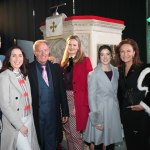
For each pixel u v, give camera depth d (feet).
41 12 24.11
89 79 9.57
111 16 24.45
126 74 9.08
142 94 8.50
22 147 8.31
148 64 8.66
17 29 24.76
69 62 10.45
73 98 10.29
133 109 8.63
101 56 9.48
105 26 13.35
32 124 9.01
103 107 9.46
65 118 10.02
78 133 10.49
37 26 24.12
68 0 24.14
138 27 23.31
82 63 10.27
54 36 13.82
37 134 9.33
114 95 9.53
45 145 9.55
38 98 9.27
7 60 8.64
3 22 25.20
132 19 23.54
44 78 9.53
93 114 9.36
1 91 8.26
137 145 8.77
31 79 9.21
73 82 10.24
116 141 9.58
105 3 24.56
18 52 8.55
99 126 9.52
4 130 8.50
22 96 8.55
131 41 8.95
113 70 9.60
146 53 23.18
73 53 10.28
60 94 9.91
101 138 9.72
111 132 9.52
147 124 8.56
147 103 8.41
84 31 12.78
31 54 16.33
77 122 10.19
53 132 9.64
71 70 10.36
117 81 9.53
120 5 24.02
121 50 8.92
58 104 9.79
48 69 9.71
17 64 8.53
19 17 24.62
